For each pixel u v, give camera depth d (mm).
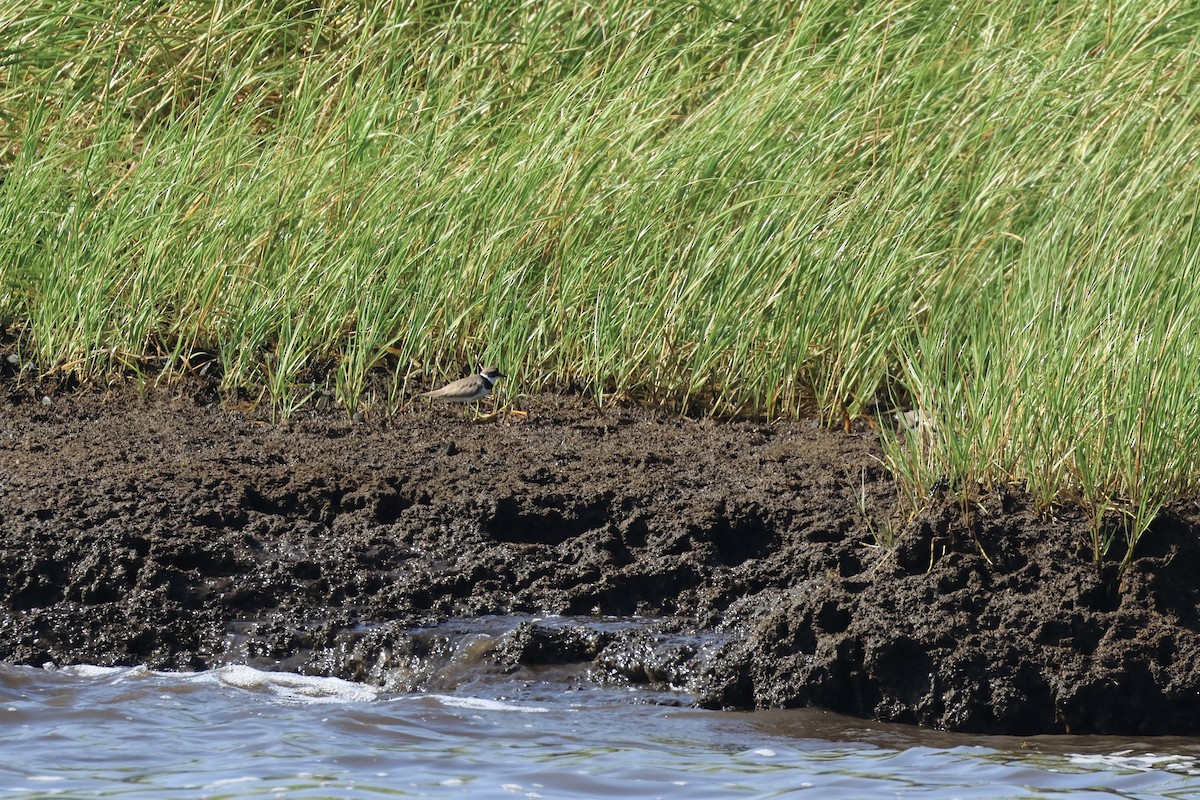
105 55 37625
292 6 37719
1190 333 23984
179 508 24453
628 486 25906
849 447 29219
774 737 19328
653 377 32406
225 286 32812
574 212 33031
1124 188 32438
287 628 22094
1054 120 35281
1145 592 21000
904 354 29922
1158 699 19781
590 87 36094
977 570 21656
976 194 33844
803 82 35750
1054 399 23000
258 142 34562
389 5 39469
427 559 23766
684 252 32719
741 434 30406
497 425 30406
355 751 18391
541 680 21172
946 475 23578
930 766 18141
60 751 18297
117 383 31531
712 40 38406
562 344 32812
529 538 24906
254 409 30781
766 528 24719
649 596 23234
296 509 25141
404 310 33125
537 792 17078
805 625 20922
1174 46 38094
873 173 34250
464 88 37438
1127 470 22219
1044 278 28484
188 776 17469
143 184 33188
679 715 20125
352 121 34312
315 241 32875
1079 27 38031
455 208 32719
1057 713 19828
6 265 32906
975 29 38438
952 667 20016
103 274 31938
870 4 37656
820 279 32375
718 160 33562
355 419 30438
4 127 36719
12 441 28031
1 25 36938
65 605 22203
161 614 22125
